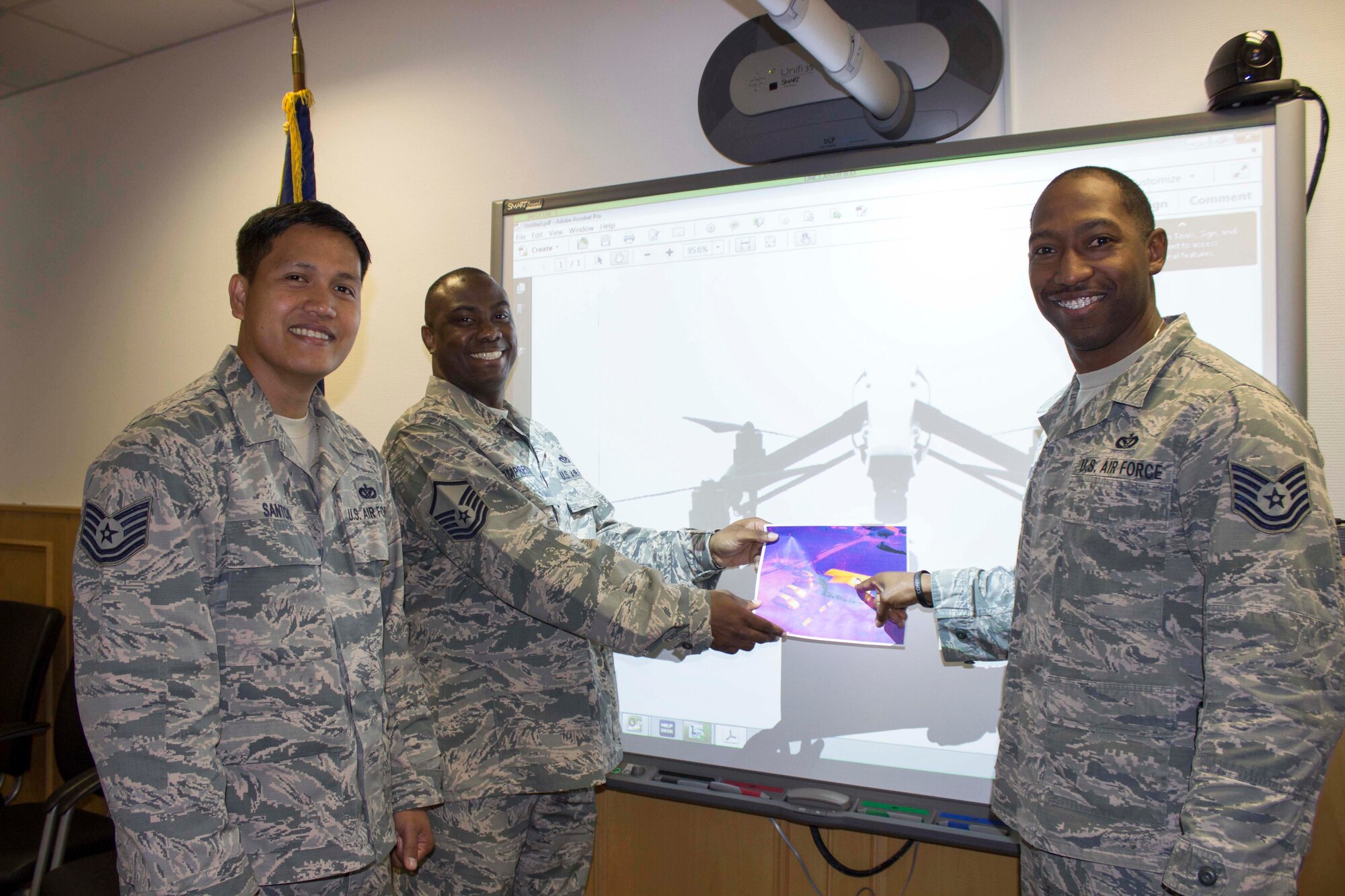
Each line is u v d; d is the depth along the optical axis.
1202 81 1.70
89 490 1.04
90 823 2.17
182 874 0.98
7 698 2.59
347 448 1.33
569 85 2.30
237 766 1.09
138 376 3.02
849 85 1.62
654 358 2.03
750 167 1.95
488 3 2.42
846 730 1.80
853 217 1.85
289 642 1.13
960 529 1.75
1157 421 1.04
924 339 1.79
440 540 1.52
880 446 1.82
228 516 1.12
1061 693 1.08
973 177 1.76
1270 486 0.91
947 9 1.81
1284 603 0.88
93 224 3.12
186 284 2.91
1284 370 1.53
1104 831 1.02
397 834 1.36
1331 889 1.39
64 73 3.14
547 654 1.59
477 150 2.42
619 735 1.74
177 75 2.94
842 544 1.64
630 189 2.06
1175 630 1.01
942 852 1.83
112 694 0.98
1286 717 0.85
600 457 2.08
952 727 1.73
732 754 1.90
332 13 2.65
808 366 1.88
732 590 1.94
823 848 1.86
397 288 2.53
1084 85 1.78
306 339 1.21
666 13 2.18
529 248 2.17
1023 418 1.71
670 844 2.07
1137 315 1.12
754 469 1.92
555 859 1.75
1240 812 0.84
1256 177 1.57
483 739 1.57
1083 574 1.07
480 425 1.69
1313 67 1.63
